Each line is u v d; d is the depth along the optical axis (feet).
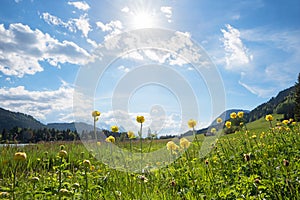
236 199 1.79
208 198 1.94
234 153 3.36
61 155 1.88
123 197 2.13
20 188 2.26
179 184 2.42
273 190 1.86
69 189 2.06
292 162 2.44
